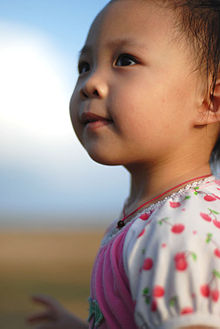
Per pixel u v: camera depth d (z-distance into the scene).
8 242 11.63
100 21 1.46
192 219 1.12
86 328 1.83
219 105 1.40
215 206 1.21
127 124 1.31
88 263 7.50
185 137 1.38
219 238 1.08
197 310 0.97
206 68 1.40
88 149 1.37
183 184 1.34
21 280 6.03
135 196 1.48
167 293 1.00
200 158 1.42
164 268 1.03
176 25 1.38
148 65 1.33
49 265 7.34
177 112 1.35
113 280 1.20
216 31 1.44
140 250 1.10
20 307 4.56
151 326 1.00
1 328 3.72
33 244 11.05
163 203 1.25
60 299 4.80
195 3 1.44
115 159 1.35
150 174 1.40
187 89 1.36
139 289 1.04
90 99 1.37
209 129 1.44
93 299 1.29
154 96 1.32
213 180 1.39
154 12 1.39
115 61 1.38
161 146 1.35
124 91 1.31
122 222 1.39
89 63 1.46
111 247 1.24
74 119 1.44
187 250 1.03
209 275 1.01
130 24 1.38
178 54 1.36
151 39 1.35
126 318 1.14
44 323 1.92
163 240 1.07
